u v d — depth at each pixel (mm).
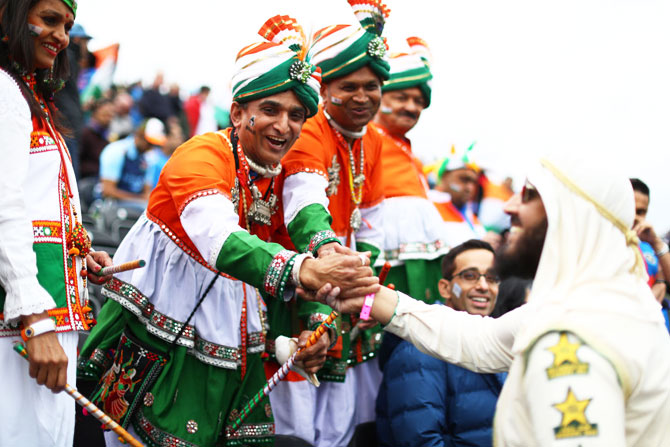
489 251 3668
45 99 2633
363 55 3314
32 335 2287
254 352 3002
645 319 1955
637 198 4523
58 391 2334
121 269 2736
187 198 2730
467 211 5840
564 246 1991
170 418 2797
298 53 2865
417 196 4055
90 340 2967
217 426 2850
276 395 3467
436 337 2418
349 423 3654
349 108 3369
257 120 2855
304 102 2881
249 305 3016
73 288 2514
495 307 3537
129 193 6664
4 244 2283
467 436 3320
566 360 1863
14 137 2334
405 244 3953
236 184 2910
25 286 2283
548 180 2029
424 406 3332
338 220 3475
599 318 1914
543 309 1956
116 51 6836
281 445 3389
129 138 6730
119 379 2828
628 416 1927
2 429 2346
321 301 2561
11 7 2410
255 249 2631
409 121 4133
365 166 3609
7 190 2301
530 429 1939
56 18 2480
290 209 3090
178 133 7070
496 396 3371
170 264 2844
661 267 4555
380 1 3398
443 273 3729
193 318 2854
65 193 2541
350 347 3691
